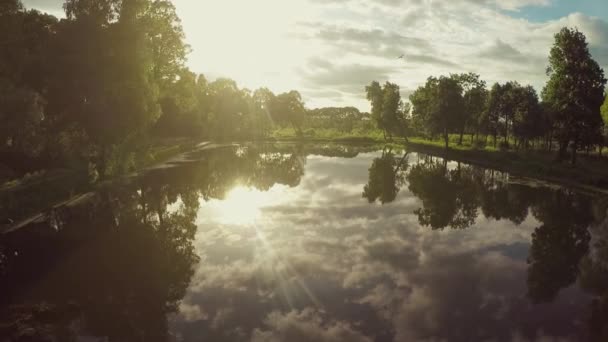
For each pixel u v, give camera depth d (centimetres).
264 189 3684
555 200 3048
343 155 7519
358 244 2003
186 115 9494
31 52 3841
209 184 3916
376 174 4709
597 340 1094
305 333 1145
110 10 3341
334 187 3794
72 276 1616
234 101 12456
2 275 1630
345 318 1234
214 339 1120
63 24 3195
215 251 1927
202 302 1370
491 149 6856
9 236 1933
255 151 8194
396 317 1236
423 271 1627
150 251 1934
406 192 3488
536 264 1711
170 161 5778
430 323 1197
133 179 3978
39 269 1692
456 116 7094
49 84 3062
